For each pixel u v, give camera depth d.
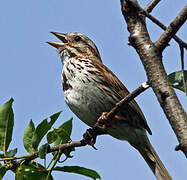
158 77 6.69
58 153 9.52
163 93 6.50
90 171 9.69
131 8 7.31
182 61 7.22
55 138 9.63
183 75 7.30
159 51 6.88
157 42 6.91
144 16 7.35
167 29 6.83
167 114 6.38
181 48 7.11
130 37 7.16
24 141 9.60
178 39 7.04
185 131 6.07
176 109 6.30
